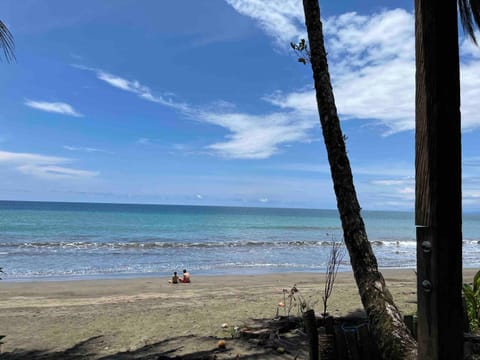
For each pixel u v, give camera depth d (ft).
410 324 12.60
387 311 10.16
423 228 6.82
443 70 6.79
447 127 6.75
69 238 110.73
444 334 6.53
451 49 6.85
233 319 24.68
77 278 50.31
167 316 26.14
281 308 28.14
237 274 53.93
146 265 63.10
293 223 228.02
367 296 10.82
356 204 12.12
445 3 6.84
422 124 6.95
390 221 332.19
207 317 25.46
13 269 57.41
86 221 185.88
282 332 20.13
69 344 19.98
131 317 26.11
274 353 17.15
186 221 216.74
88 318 26.02
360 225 11.87
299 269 61.00
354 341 11.67
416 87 7.13
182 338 20.29
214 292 37.65
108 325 23.85
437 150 6.72
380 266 65.72
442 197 6.66
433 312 6.60
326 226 198.18
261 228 177.99
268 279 47.83
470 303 17.71
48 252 78.18
